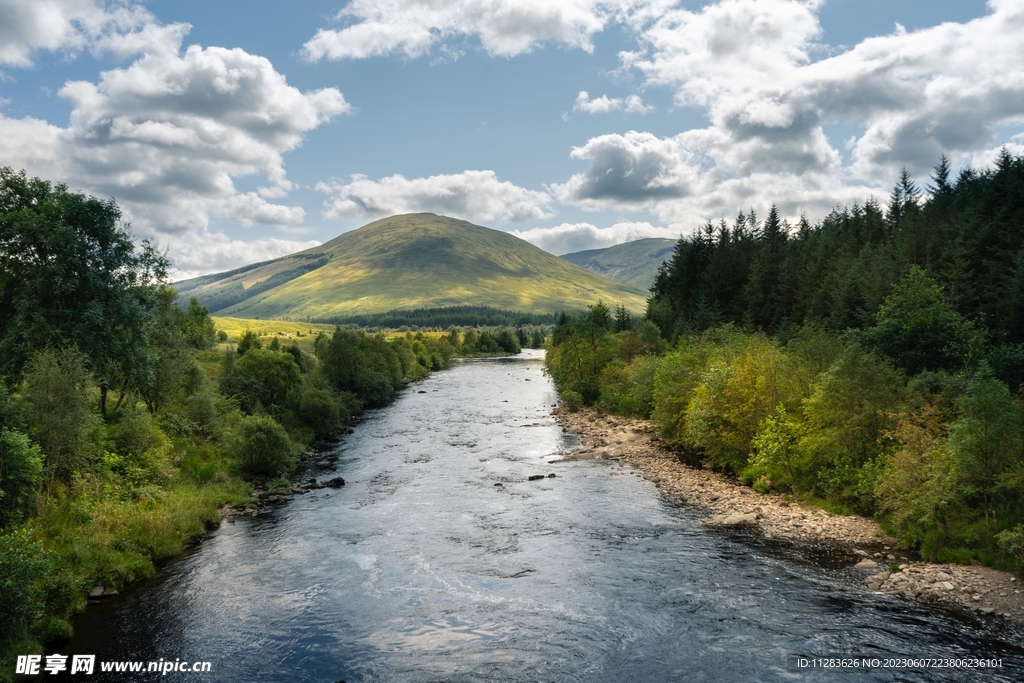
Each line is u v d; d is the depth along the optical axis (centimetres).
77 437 3033
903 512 2691
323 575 2597
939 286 5631
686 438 4988
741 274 11875
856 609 2122
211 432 4888
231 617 2209
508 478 4309
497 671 1830
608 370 7994
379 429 6650
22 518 2517
